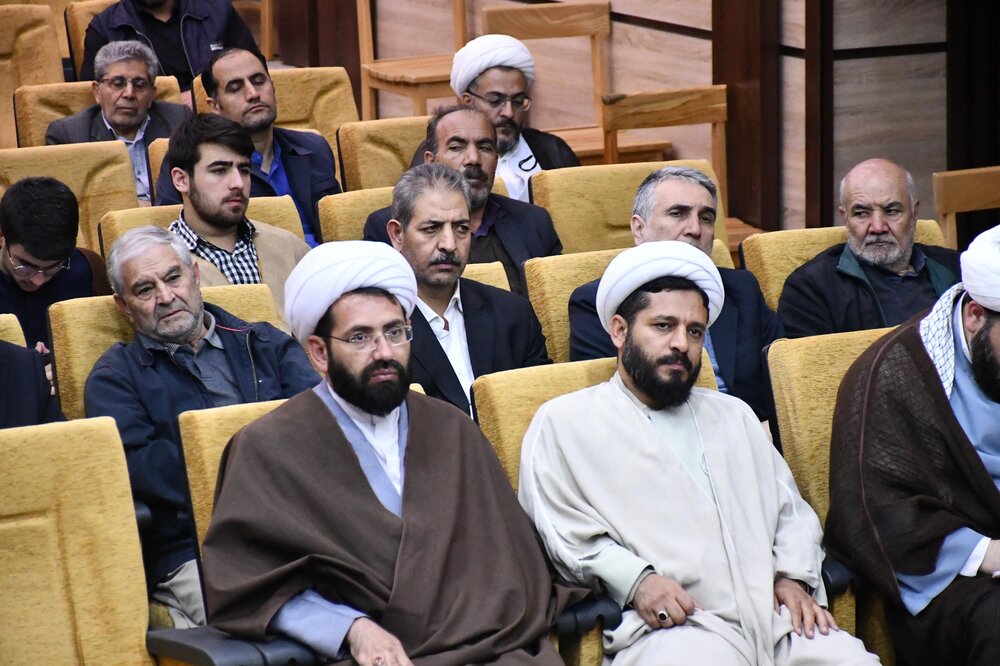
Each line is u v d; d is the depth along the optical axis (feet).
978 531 36.60
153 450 38.81
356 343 33.94
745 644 34.12
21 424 39.75
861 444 37.14
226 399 41.68
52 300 49.52
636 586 34.47
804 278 51.08
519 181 66.08
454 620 32.60
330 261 34.30
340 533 32.94
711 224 48.93
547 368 38.42
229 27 88.07
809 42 70.28
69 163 58.85
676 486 36.24
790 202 75.20
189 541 38.73
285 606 31.65
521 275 54.34
